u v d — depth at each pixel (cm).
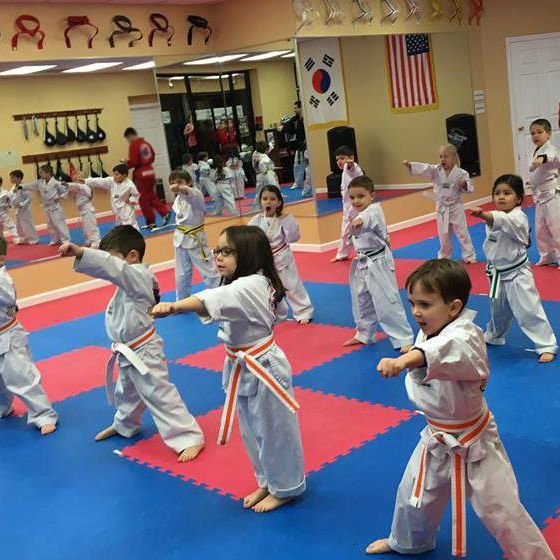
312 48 869
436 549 273
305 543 290
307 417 413
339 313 633
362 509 309
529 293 456
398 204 989
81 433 439
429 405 232
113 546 309
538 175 687
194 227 682
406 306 623
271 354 306
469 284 228
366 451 362
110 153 886
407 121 977
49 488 371
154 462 386
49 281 814
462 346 214
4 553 313
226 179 940
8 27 760
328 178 903
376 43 929
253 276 302
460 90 1052
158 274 889
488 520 229
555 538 270
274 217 599
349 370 484
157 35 886
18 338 452
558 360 452
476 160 1091
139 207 884
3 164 783
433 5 993
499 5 1083
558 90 1129
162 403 388
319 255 892
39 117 818
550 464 328
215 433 411
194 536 307
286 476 316
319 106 883
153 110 916
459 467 231
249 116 906
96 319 714
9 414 486
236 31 915
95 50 829
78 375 549
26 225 796
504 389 420
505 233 448
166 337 616
